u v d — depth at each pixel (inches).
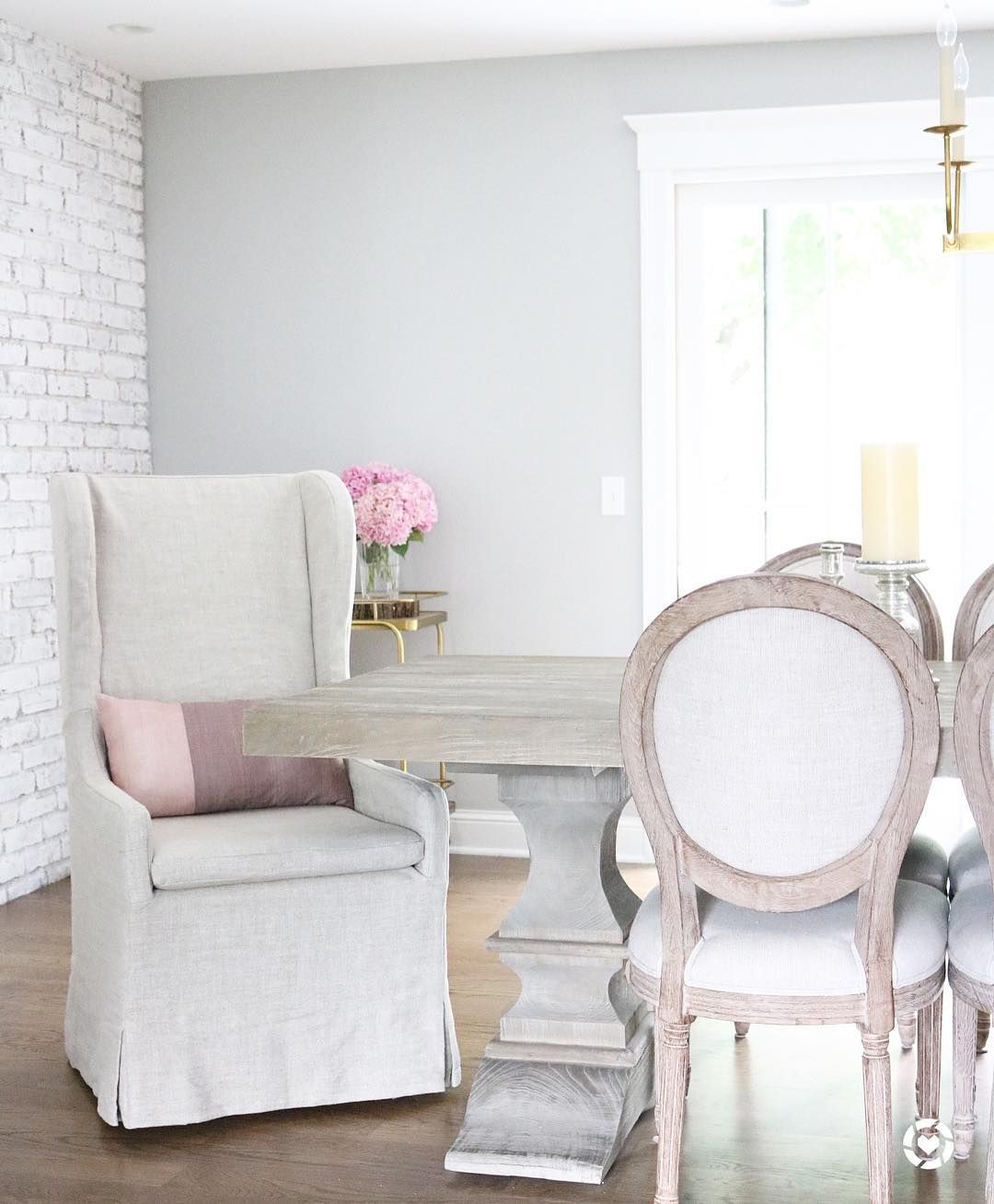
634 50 175.2
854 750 78.8
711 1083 111.3
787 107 170.6
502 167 180.1
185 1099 103.3
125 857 101.3
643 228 175.5
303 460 188.5
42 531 170.4
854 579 120.6
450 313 182.9
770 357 177.6
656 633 78.7
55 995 132.6
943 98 87.6
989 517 172.4
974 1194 92.5
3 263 163.3
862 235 174.1
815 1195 92.7
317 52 176.6
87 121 178.4
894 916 86.6
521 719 87.7
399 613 170.1
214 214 189.2
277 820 113.4
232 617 126.3
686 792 81.4
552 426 181.0
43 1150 101.3
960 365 171.8
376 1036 107.0
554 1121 99.1
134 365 189.8
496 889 166.9
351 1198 93.7
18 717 166.1
